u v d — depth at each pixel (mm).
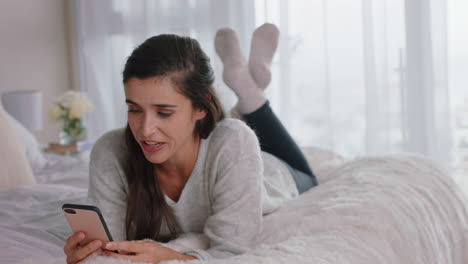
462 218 1521
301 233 1101
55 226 1380
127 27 4016
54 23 4074
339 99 3297
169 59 985
